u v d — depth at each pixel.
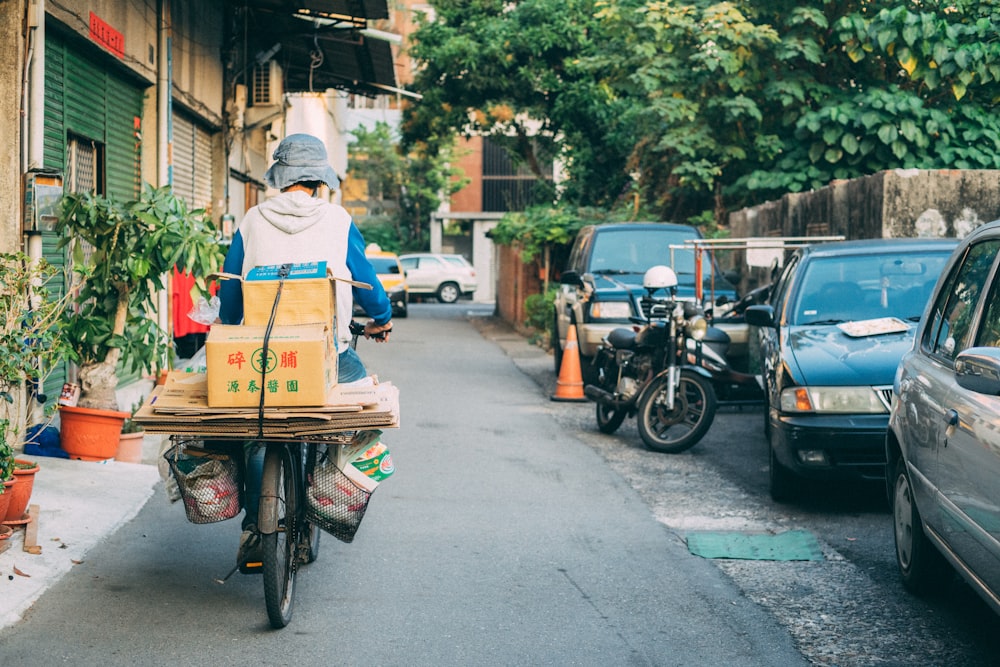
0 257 6.34
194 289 7.91
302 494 4.93
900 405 5.58
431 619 4.93
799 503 7.48
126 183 12.08
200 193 16.61
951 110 16.14
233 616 4.90
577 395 12.78
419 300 43.00
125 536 6.17
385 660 4.39
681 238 14.88
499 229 24.89
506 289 28.69
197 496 4.73
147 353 8.17
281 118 20.73
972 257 5.23
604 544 6.33
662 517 7.06
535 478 8.21
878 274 8.45
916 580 5.32
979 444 4.20
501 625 4.86
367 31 17.97
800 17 16.67
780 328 8.15
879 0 16.78
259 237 4.82
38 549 5.60
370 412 4.41
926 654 4.58
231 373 4.36
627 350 10.24
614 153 27.92
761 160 17.73
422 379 14.73
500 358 18.22
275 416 4.37
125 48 11.33
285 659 4.38
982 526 4.15
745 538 6.47
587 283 13.45
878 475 6.99
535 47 28.23
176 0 13.92
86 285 8.06
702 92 18.45
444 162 48.91
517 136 30.78
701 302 11.45
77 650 4.41
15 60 8.09
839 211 12.80
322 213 4.84
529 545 6.27
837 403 7.04
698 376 9.44
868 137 16.09
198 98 15.48
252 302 4.54
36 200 8.11
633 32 18.97
